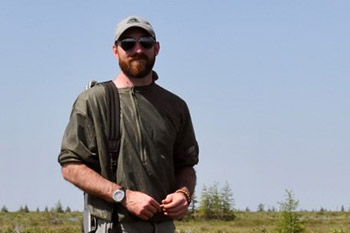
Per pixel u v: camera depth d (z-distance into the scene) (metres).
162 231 4.79
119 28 4.83
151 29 4.85
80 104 4.82
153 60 4.87
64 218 52.06
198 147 5.25
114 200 4.63
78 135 4.78
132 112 4.81
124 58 4.81
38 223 44.69
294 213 27.73
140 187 4.73
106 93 4.82
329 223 48.03
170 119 4.91
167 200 4.75
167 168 4.86
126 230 4.71
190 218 58.69
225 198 60.09
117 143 4.75
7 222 45.56
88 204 4.82
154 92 4.91
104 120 4.77
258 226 45.88
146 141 4.79
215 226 46.44
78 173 4.73
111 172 4.74
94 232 4.80
